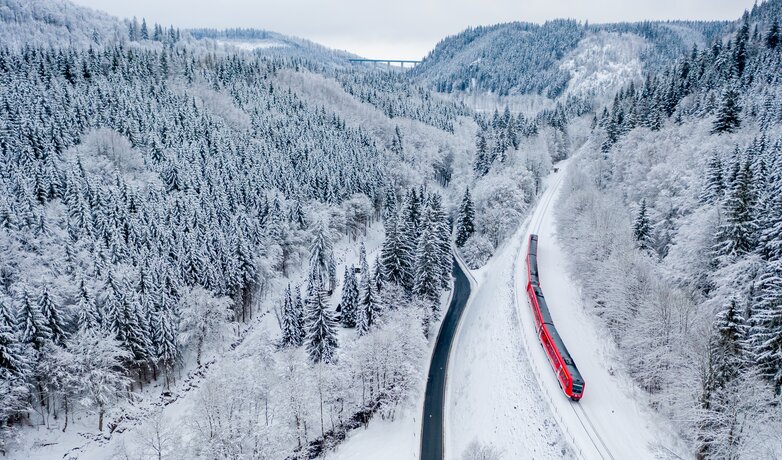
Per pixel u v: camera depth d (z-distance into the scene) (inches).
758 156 2486.5
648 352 1820.9
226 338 3137.3
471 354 2583.7
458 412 2240.4
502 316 2655.0
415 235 3651.6
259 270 3567.9
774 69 4365.2
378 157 6835.6
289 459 1991.9
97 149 4633.4
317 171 5413.4
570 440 1609.3
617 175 4003.4
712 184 2436.0
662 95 5029.5
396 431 2176.4
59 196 3804.1
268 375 2165.4
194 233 3501.5
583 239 2886.3
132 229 3472.0
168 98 6604.3
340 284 3853.3
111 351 2330.2
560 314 2506.2
